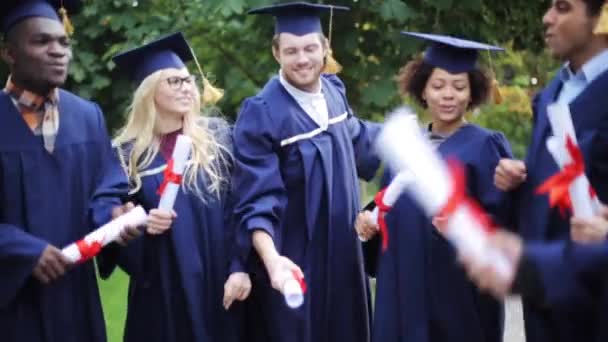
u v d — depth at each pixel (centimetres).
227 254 734
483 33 1203
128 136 749
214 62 1186
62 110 674
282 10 744
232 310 739
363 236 723
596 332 387
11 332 651
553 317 423
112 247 717
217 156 746
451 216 329
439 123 722
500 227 669
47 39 651
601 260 374
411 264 711
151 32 1205
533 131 627
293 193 736
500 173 627
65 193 661
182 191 733
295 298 610
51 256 631
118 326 1136
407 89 741
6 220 648
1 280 636
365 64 1168
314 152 735
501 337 727
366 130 783
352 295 748
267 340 747
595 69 581
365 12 1159
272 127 732
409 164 326
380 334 720
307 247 733
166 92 742
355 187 756
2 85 1232
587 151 562
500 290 344
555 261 373
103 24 1246
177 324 736
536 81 1355
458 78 707
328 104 755
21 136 653
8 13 653
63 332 662
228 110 1188
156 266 734
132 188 735
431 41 721
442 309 708
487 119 1498
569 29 578
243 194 721
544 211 595
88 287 677
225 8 1121
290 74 740
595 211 506
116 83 1274
